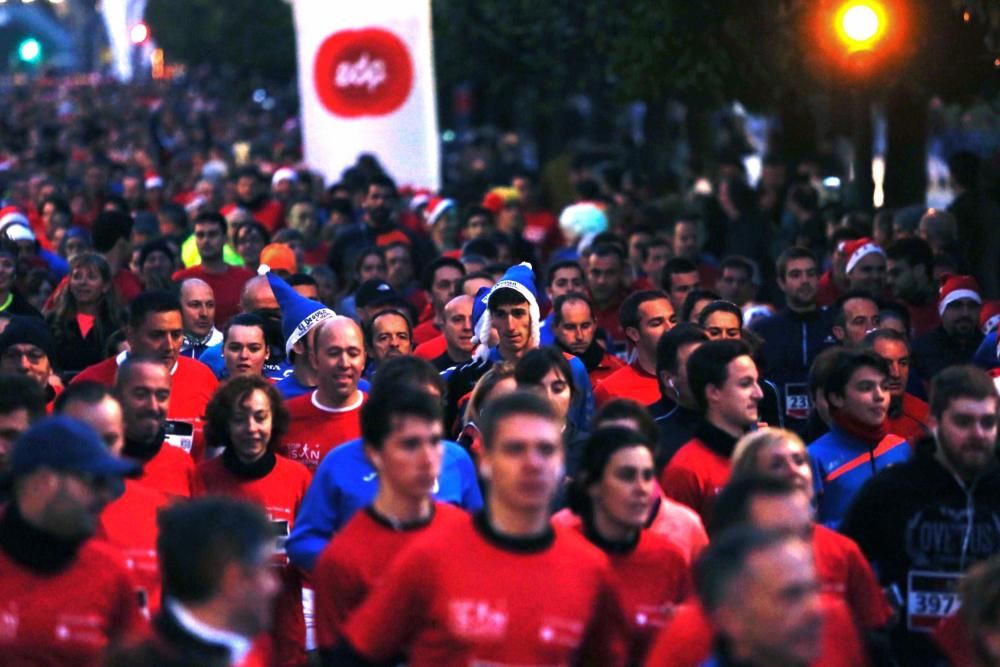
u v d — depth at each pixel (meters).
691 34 50.09
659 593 17.12
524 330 26.16
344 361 24.11
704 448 20.95
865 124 49.41
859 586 17.91
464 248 42.03
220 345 30.27
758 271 48.88
